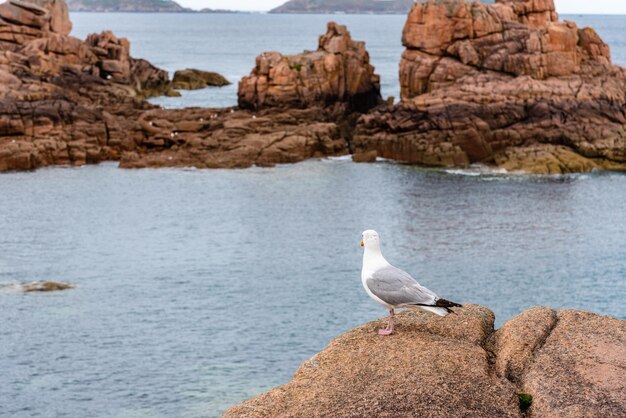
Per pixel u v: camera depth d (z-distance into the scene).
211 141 99.12
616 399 12.36
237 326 47.41
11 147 91.88
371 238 14.74
